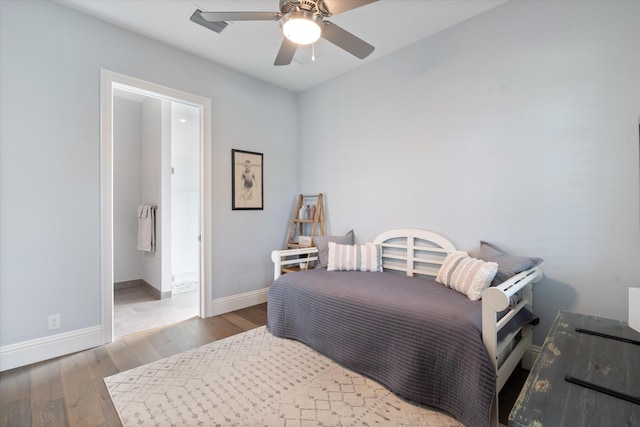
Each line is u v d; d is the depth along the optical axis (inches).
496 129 94.3
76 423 63.1
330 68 134.7
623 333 53.7
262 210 147.6
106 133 99.2
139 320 123.2
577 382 37.7
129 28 103.4
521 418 31.8
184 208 197.2
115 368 84.7
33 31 86.9
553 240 84.2
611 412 32.2
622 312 74.7
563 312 66.4
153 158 164.4
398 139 119.7
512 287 65.2
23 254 85.9
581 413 32.2
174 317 127.1
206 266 126.5
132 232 178.7
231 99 134.3
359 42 79.0
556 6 83.1
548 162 84.8
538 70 86.2
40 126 88.0
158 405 68.7
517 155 90.2
